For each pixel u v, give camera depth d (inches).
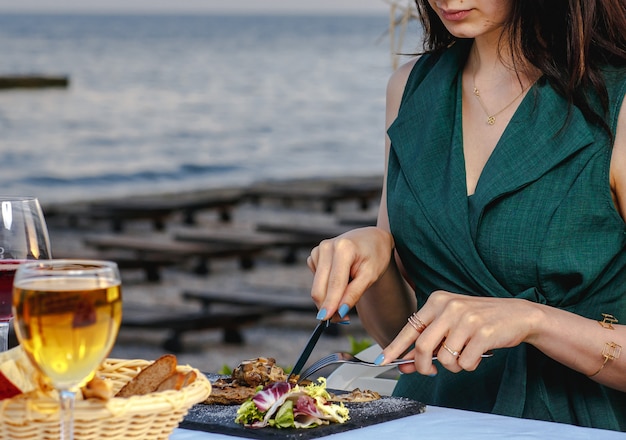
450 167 84.0
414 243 84.8
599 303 79.7
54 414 47.9
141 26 5211.6
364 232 81.7
